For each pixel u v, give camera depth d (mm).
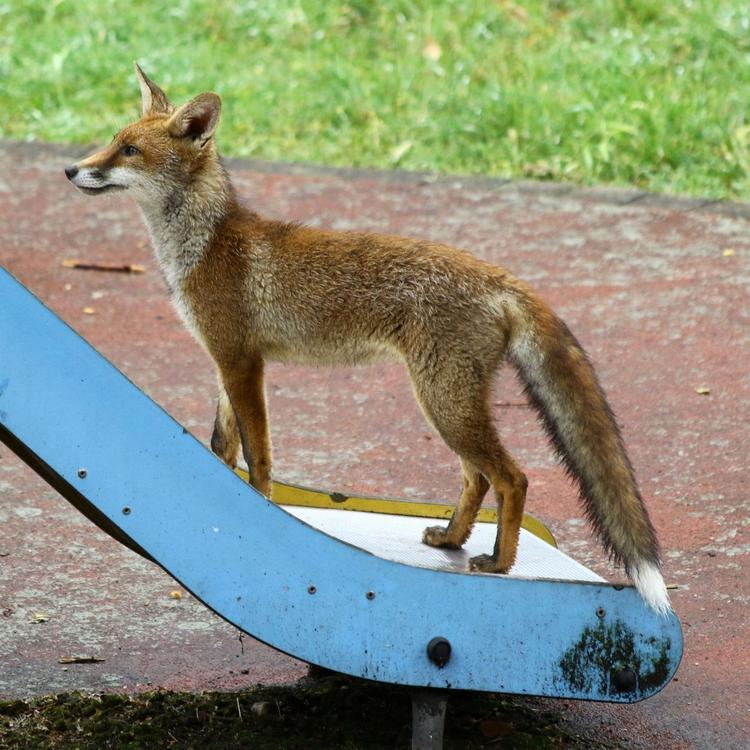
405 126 22594
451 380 8516
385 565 7438
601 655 7656
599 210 19672
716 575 10555
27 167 21781
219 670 9195
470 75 23953
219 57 25156
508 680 7570
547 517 11766
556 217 19453
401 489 12305
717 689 8945
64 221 19703
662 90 22078
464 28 25578
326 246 9156
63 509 11898
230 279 9406
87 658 9273
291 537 7363
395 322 8781
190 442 7273
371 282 8875
